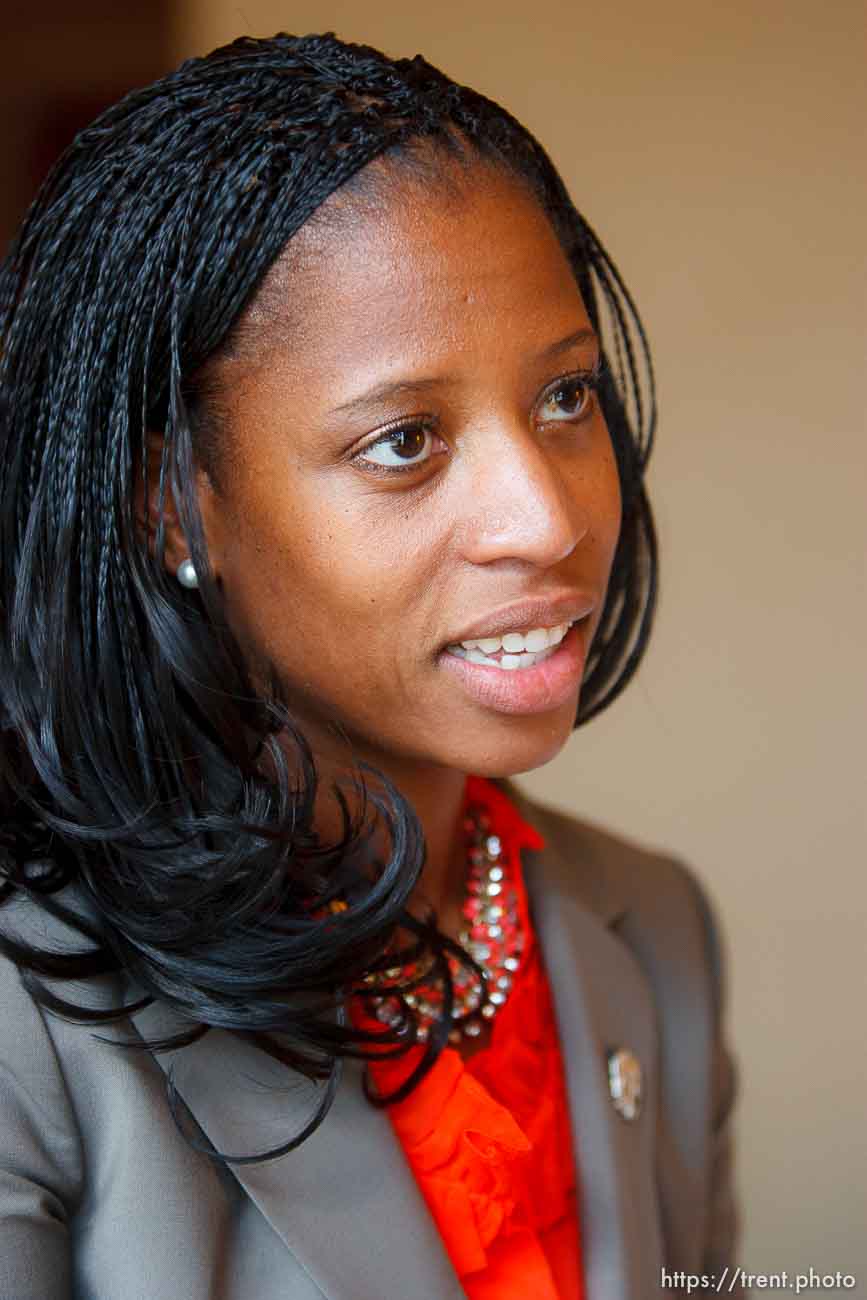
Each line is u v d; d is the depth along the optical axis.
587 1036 1.97
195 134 1.54
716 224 3.82
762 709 4.00
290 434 1.51
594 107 3.79
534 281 1.51
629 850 2.38
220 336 1.51
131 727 1.62
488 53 3.76
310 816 1.61
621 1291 1.86
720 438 3.89
